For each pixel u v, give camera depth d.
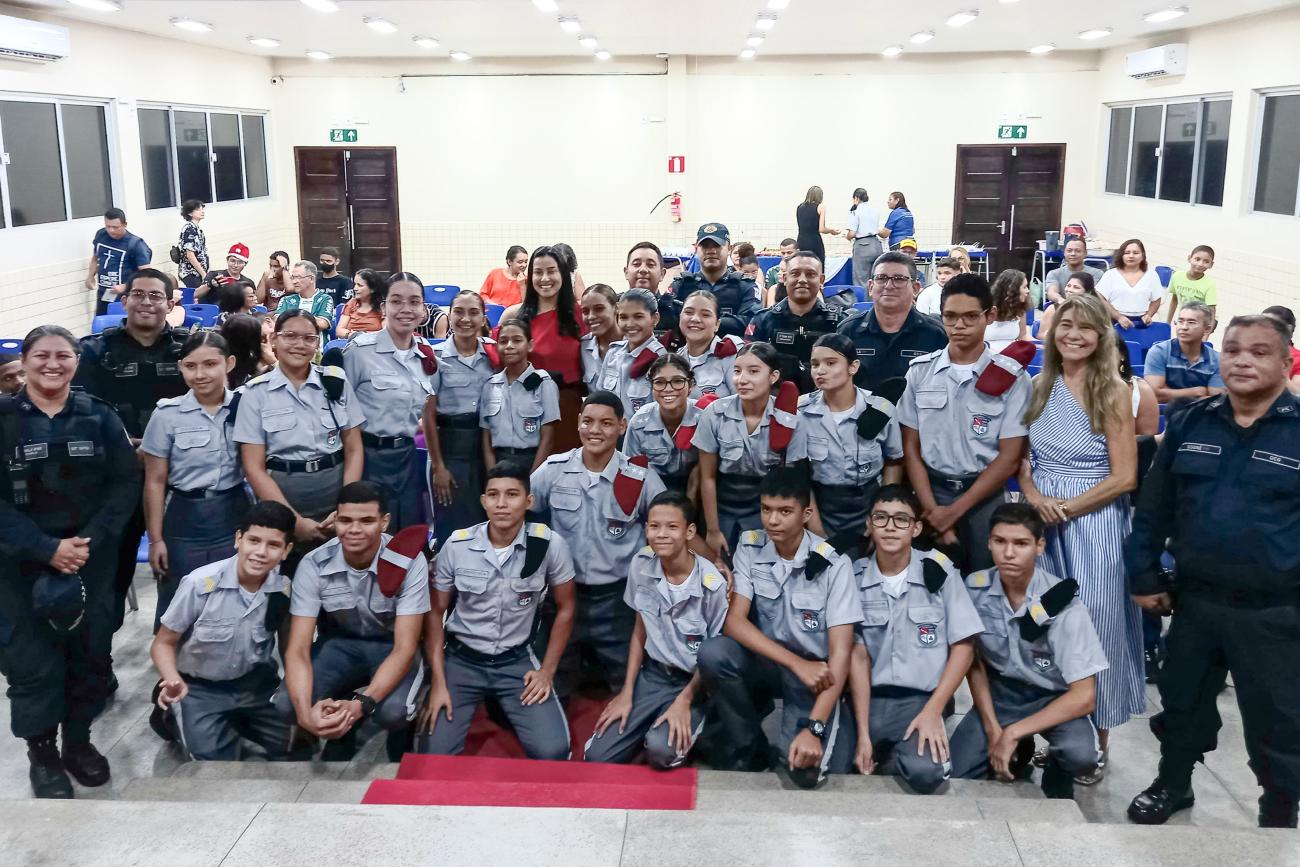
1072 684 3.20
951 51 14.61
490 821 2.51
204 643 3.47
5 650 3.30
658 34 12.38
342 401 4.18
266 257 14.80
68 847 2.40
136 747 3.79
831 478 3.84
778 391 4.08
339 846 2.40
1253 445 2.87
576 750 3.67
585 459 3.91
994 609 3.35
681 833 2.46
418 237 15.47
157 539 3.95
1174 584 3.11
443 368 4.79
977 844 2.41
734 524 4.04
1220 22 11.27
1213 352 5.61
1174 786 3.18
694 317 4.46
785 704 3.49
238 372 4.84
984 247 15.31
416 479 4.64
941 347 4.20
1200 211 11.80
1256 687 2.90
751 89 14.97
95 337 4.38
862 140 15.05
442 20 10.99
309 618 3.51
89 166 10.72
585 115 15.07
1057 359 3.44
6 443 3.43
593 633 3.97
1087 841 2.42
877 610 3.43
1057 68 14.72
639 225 15.35
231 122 13.96
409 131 15.16
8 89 9.23
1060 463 3.42
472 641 3.64
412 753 3.47
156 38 11.77
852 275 12.30
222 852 2.39
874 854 2.37
